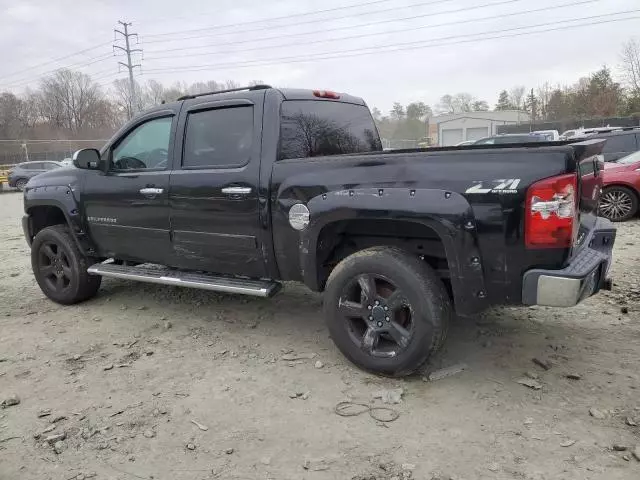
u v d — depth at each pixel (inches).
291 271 156.2
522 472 102.9
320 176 143.1
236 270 167.6
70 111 2891.2
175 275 181.6
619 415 121.0
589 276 120.6
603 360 148.7
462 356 154.4
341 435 117.5
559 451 108.8
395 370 137.3
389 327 137.6
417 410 126.6
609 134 434.0
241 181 158.1
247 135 161.0
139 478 105.2
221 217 163.9
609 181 367.6
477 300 126.8
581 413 122.6
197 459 110.6
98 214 196.5
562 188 114.5
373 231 149.8
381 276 136.1
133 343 173.2
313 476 104.1
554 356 152.2
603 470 102.6
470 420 121.4
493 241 121.3
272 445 114.7
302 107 167.9
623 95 1913.1
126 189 186.1
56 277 215.8
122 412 129.6
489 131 2337.6
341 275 142.3
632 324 173.8
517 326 175.5
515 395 131.7
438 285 133.0
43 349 170.2
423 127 2605.8
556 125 1572.3
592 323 176.1
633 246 282.4
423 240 147.2
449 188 124.6
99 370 153.4
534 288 119.6
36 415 129.4
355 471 105.1
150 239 184.4
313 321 187.8
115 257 199.5
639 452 105.3
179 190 171.8
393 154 134.3
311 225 143.8
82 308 211.3
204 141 169.8
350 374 145.7
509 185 118.1
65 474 106.9
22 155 1651.1
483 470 103.9
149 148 184.7
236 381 144.4
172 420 125.5
